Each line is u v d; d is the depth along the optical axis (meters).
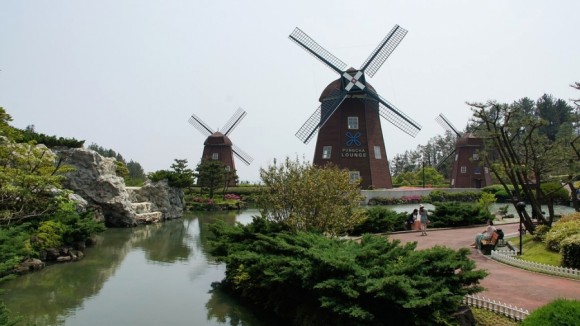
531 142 20.50
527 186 20.14
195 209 50.97
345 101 53.44
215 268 19.34
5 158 20.94
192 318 12.84
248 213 47.50
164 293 15.37
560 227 17.19
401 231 25.03
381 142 55.44
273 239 13.08
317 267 10.56
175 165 49.00
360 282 9.87
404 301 9.32
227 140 74.19
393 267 10.62
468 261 10.86
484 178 66.94
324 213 15.83
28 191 19.95
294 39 52.72
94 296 14.95
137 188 41.12
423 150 119.31
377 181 53.56
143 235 29.48
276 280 11.68
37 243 19.33
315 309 11.13
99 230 23.27
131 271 18.67
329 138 53.59
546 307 7.80
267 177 16.72
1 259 14.41
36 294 15.07
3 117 22.39
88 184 32.28
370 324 9.81
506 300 11.68
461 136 70.50
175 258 21.56
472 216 27.38
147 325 12.24
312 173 16.52
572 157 20.17
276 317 12.94
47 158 22.59
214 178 57.38
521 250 17.42
